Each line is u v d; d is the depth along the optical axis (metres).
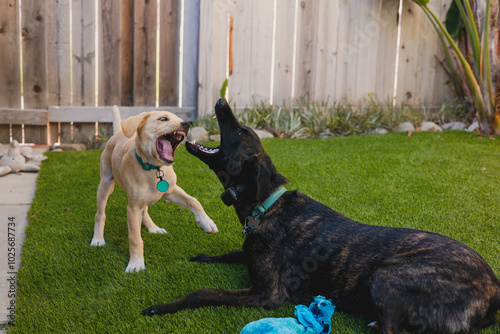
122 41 6.51
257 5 6.93
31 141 6.42
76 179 4.82
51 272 2.94
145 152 2.80
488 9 6.21
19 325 2.39
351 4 7.29
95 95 6.51
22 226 3.66
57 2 6.15
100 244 3.34
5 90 6.19
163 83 6.81
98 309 2.54
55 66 6.30
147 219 3.57
